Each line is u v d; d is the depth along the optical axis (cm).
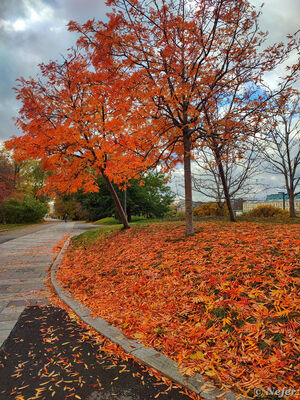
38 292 645
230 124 723
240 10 675
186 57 718
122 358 327
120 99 749
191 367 296
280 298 366
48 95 960
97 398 253
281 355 281
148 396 255
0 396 254
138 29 660
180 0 671
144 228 1159
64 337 391
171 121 815
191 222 795
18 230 3114
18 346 362
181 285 501
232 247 591
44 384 274
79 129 952
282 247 522
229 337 336
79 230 2878
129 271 672
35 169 5494
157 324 402
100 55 670
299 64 664
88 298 576
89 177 1157
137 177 962
